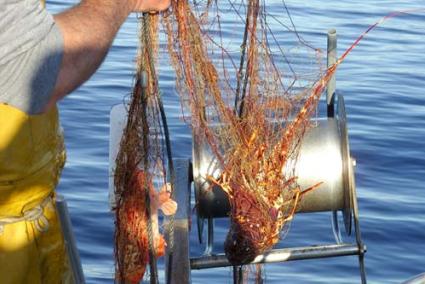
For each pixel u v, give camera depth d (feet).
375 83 31.71
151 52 8.58
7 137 7.59
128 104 10.19
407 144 25.91
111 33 7.00
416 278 7.07
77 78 6.87
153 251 8.83
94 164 23.45
